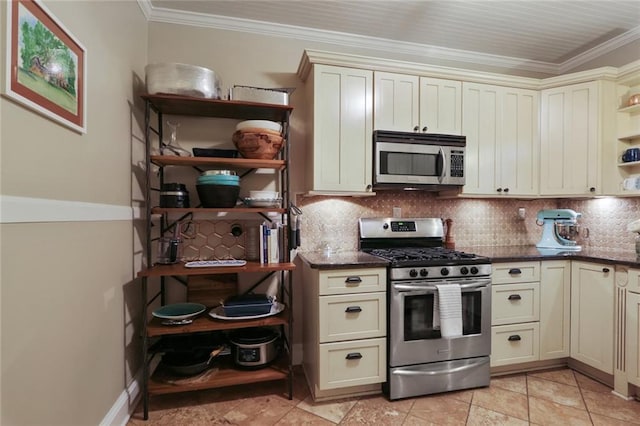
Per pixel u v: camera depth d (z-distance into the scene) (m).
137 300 2.05
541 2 2.21
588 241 2.87
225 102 2.04
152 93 1.94
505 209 2.99
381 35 2.68
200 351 2.14
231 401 2.01
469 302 2.18
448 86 2.50
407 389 2.05
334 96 2.29
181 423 1.80
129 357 1.91
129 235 1.92
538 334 2.34
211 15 2.37
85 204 1.39
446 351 2.12
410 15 2.38
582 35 2.64
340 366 1.99
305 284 2.36
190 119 2.37
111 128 1.67
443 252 2.45
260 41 2.51
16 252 0.98
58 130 1.19
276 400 2.02
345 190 2.32
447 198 2.79
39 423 1.09
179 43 2.36
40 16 1.07
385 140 2.34
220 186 2.04
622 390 2.06
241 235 2.44
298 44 2.58
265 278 2.50
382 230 2.63
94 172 1.48
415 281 2.07
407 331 2.06
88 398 1.42
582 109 2.52
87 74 1.42
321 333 1.97
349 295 2.00
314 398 2.02
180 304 2.19
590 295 2.26
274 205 2.18
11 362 0.96
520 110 2.66
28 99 1.01
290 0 2.21
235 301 2.08
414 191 2.79
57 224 1.19
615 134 2.50
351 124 2.32
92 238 1.46
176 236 2.26
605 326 2.16
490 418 1.85
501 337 2.28
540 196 2.69
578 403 1.99
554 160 2.63
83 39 1.39
